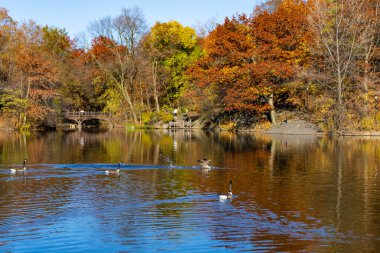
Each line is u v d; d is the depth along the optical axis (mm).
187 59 97000
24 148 49250
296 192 26609
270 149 47812
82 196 25688
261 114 76875
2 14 89375
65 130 83938
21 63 79500
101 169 34812
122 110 97562
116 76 100625
